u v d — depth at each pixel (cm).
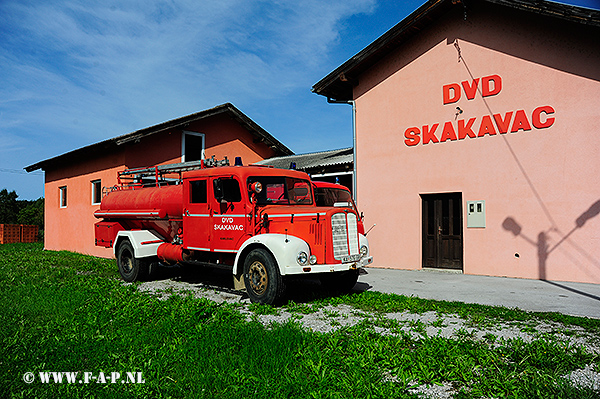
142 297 717
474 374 387
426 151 1150
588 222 895
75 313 621
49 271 1121
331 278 805
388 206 1223
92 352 448
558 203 934
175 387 359
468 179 1067
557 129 941
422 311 632
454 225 1117
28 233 3147
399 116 1212
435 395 352
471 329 538
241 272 738
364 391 346
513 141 1000
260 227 742
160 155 1570
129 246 982
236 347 450
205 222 831
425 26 1161
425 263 1165
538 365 408
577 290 809
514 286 863
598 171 888
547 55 960
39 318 590
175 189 931
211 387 361
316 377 370
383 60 1258
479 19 1065
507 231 1001
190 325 522
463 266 1070
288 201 815
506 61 1017
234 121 1908
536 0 919
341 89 1422
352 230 726
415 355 430
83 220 1711
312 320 587
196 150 1727
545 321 572
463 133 1080
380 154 1250
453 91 1106
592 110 900
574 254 910
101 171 1588
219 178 793
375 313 630
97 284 874
